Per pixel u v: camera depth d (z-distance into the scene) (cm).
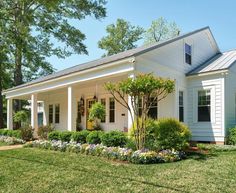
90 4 2245
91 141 1102
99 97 1777
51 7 1114
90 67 1266
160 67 1280
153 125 984
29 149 1158
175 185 571
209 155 938
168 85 922
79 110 1928
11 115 2159
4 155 994
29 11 1208
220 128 1359
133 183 589
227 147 1124
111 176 649
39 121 3080
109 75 1198
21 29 1179
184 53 1516
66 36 2581
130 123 1091
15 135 1675
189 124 1488
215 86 1398
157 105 1447
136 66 1111
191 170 705
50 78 1569
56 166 768
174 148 935
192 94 1491
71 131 1309
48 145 1170
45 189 563
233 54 1686
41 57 2784
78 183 596
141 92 910
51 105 2288
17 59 2534
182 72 1481
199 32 1667
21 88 1906
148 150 888
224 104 1354
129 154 845
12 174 689
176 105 1395
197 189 543
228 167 738
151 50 1206
